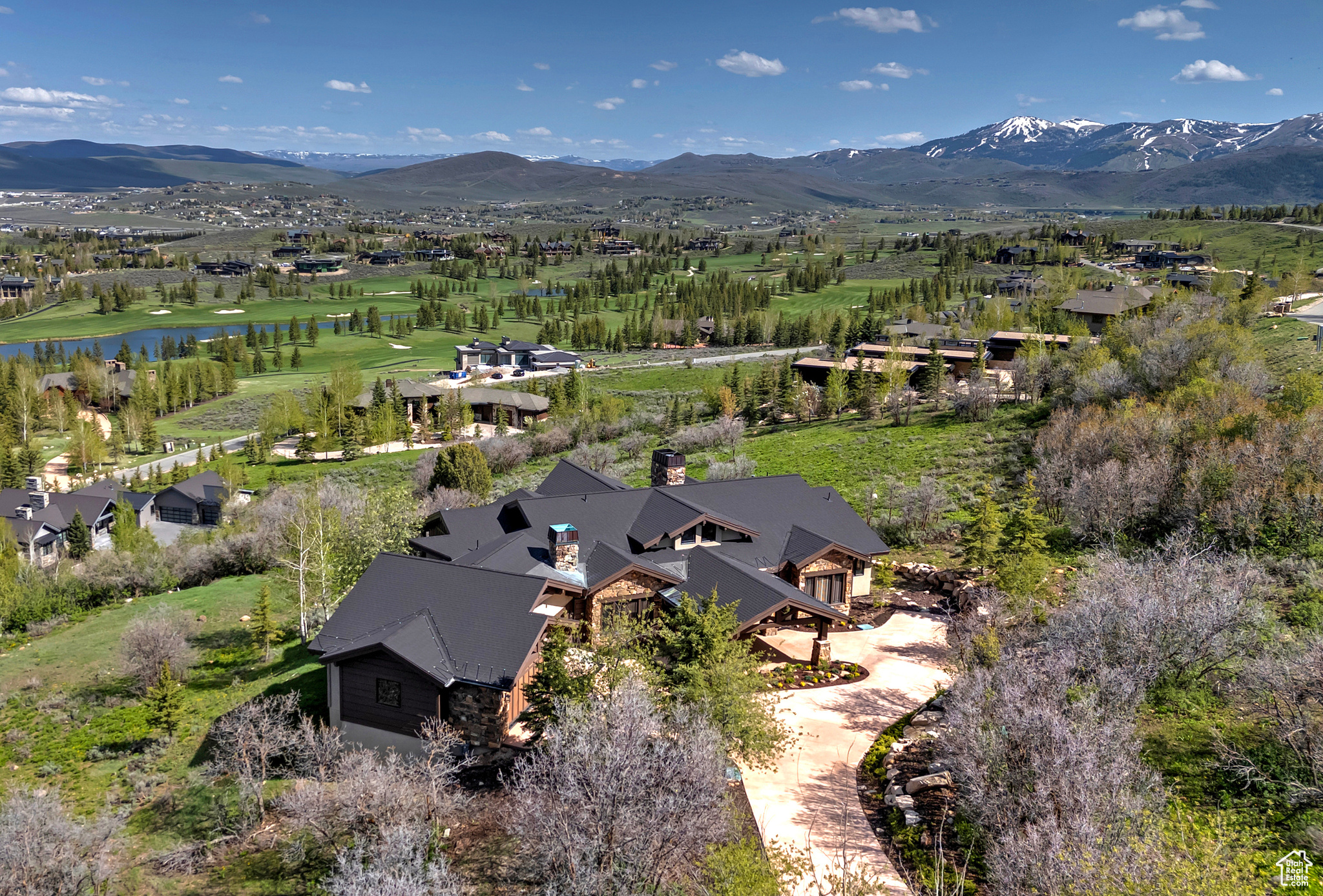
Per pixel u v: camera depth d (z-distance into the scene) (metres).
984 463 60.78
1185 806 20.47
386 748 29.25
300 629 44.22
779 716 29.50
